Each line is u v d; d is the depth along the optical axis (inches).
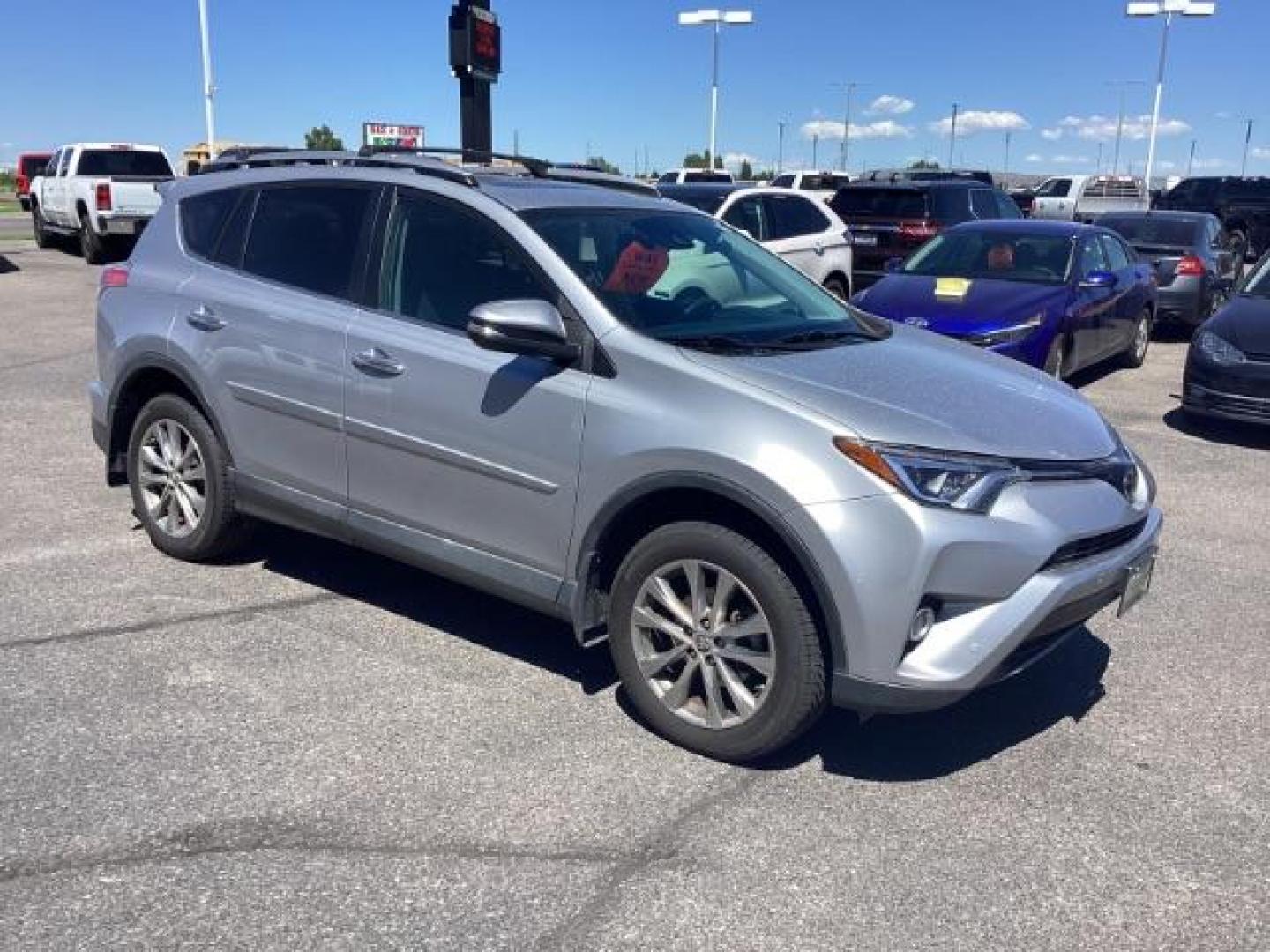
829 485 129.9
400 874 118.8
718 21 1628.9
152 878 116.9
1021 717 159.2
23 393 354.6
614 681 166.4
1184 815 134.6
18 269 746.2
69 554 210.8
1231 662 178.9
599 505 145.6
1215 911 116.7
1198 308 542.3
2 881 115.6
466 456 157.9
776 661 136.2
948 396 148.1
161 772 137.0
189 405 196.7
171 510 205.5
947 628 132.0
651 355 144.1
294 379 177.6
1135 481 155.2
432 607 191.3
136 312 202.7
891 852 125.6
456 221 167.0
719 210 478.9
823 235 532.1
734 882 119.3
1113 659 179.2
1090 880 121.5
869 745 150.0
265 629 180.1
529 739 148.3
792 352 155.5
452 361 158.7
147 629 178.4
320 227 182.5
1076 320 367.9
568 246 159.5
